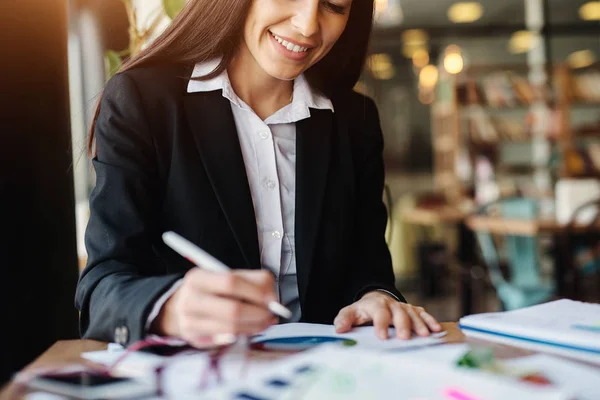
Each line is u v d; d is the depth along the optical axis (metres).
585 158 5.80
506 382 0.55
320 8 1.04
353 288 1.17
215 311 0.66
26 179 1.22
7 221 1.20
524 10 8.34
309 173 1.17
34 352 1.23
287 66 1.06
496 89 5.96
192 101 1.13
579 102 5.95
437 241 5.58
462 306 3.94
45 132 1.25
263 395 0.58
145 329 0.76
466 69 6.13
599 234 3.50
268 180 1.16
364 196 1.30
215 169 1.10
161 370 0.69
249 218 1.10
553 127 5.93
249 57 1.17
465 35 8.35
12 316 1.21
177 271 1.10
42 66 1.25
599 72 6.09
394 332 0.88
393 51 9.97
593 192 3.69
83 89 1.80
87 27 1.75
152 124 1.10
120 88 1.11
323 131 1.21
